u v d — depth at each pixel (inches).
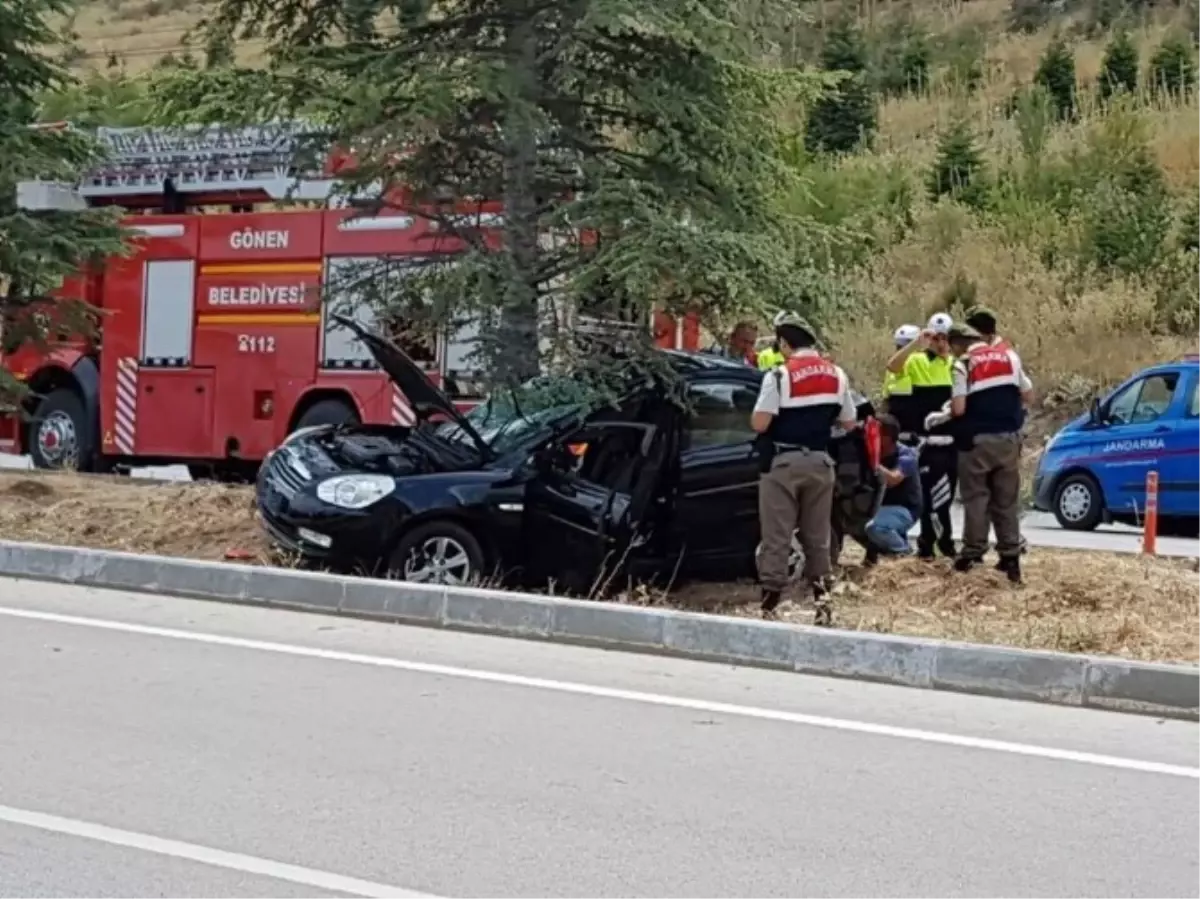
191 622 390.0
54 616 393.7
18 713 297.1
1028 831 239.8
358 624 392.5
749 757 277.9
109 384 730.8
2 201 625.6
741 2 466.3
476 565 431.2
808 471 395.9
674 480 448.5
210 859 218.8
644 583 455.5
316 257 677.3
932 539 485.7
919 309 1032.2
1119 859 227.6
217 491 574.2
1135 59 1455.5
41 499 578.6
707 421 458.6
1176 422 698.2
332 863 218.1
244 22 491.5
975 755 283.0
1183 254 1067.3
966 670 334.3
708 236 447.8
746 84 491.5
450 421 481.1
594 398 453.1
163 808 241.1
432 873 215.0
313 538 425.4
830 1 1951.3
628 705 314.0
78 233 634.8
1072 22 1904.5
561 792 253.9
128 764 264.4
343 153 477.1
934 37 1878.7
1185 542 668.7
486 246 486.6
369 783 256.5
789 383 397.7
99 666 338.3
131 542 500.7
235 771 261.6
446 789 254.2
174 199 740.7
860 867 221.5
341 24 484.4
